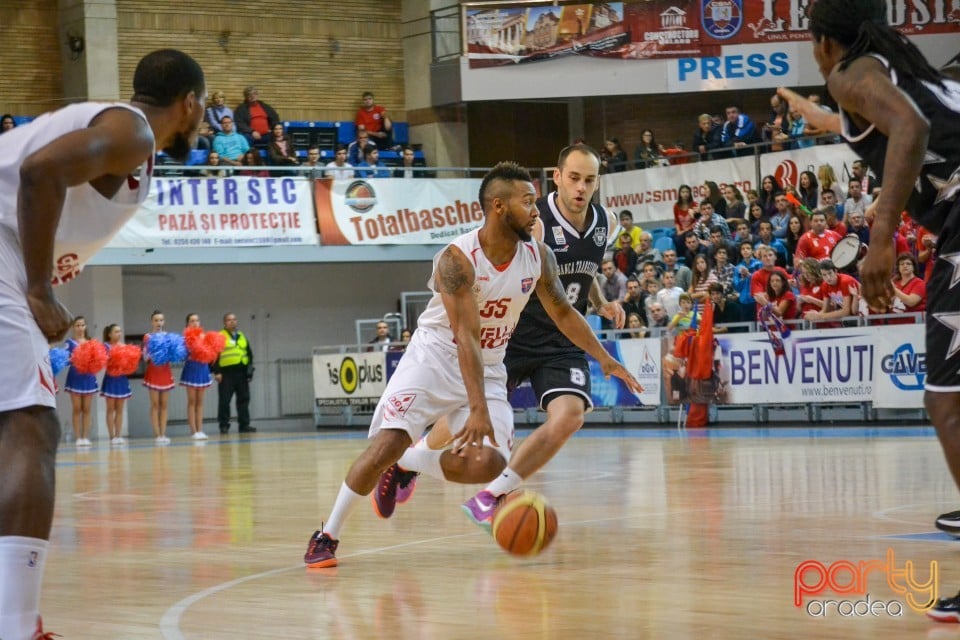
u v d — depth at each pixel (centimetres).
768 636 347
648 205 1991
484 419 480
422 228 2127
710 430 1570
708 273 1691
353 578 482
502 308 526
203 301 2369
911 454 1040
